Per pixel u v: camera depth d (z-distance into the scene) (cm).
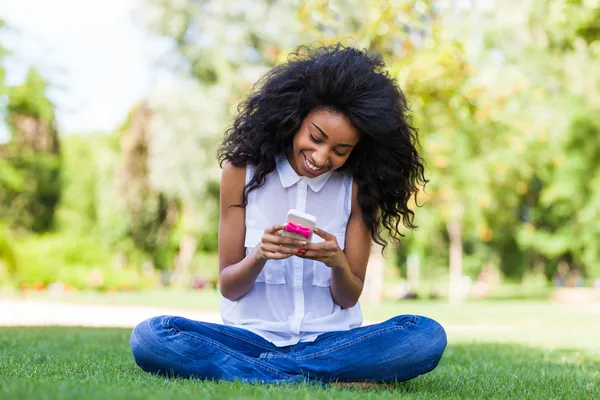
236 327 304
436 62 985
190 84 1909
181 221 2545
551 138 1703
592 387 326
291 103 295
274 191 315
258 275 312
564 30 936
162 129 1855
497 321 1080
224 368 284
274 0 1828
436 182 1633
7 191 2592
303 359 286
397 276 3462
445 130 1367
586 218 2223
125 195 2306
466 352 514
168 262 3272
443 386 310
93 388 221
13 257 1753
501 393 294
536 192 2536
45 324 793
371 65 300
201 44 1903
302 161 296
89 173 3259
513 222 2475
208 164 1838
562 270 3609
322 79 287
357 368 284
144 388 234
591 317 1209
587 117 1980
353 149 315
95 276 1889
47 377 266
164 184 1884
